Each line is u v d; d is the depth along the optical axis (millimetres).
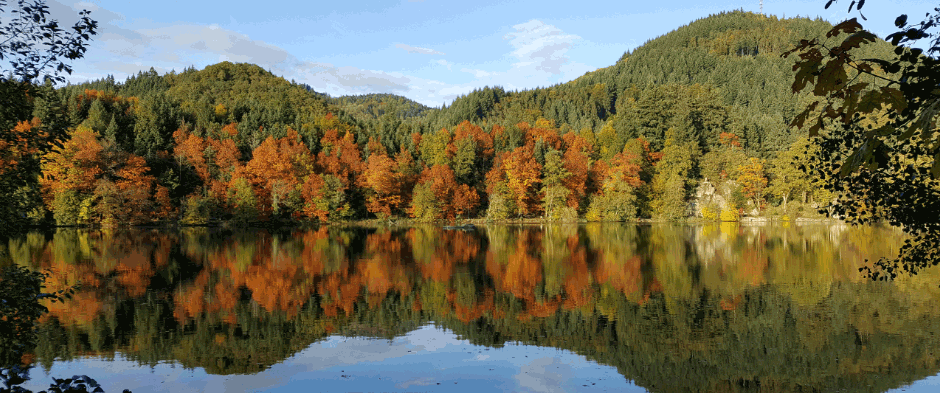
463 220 89938
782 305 23359
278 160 88938
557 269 34812
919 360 16375
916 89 4297
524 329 20594
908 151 7871
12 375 7809
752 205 89188
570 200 93500
